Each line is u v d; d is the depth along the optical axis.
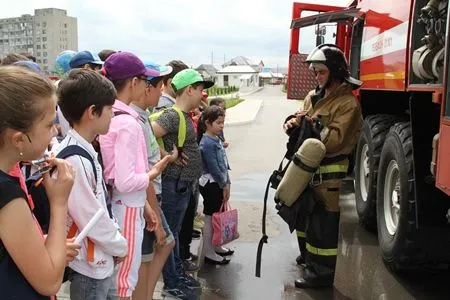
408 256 4.22
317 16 7.02
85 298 2.28
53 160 1.74
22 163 1.89
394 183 4.62
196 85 3.72
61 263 1.64
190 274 4.50
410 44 4.04
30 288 1.57
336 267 4.75
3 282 1.52
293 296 4.10
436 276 4.51
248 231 5.91
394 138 4.41
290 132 4.30
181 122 3.67
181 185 3.75
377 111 6.10
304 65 9.37
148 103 3.16
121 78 2.82
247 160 11.34
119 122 2.63
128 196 2.70
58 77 4.83
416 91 3.94
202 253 5.00
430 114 3.89
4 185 1.49
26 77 1.54
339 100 4.08
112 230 2.23
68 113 2.23
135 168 2.64
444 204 3.81
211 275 4.52
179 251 4.40
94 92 2.21
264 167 10.41
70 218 2.19
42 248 1.56
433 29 3.60
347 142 4.11
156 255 3.44
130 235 2.70
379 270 4.67
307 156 3.96
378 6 5.39
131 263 2.72
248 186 8.50
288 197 4.05
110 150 2.62
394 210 4.59
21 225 1.50
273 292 4.18
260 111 28.97
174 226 3.87
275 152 12.54
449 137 3.02
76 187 2.13
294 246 5.40
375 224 5.79
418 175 3.85
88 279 2.26
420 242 4.09
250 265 4.79
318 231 4.15
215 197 4.62
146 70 2.94
